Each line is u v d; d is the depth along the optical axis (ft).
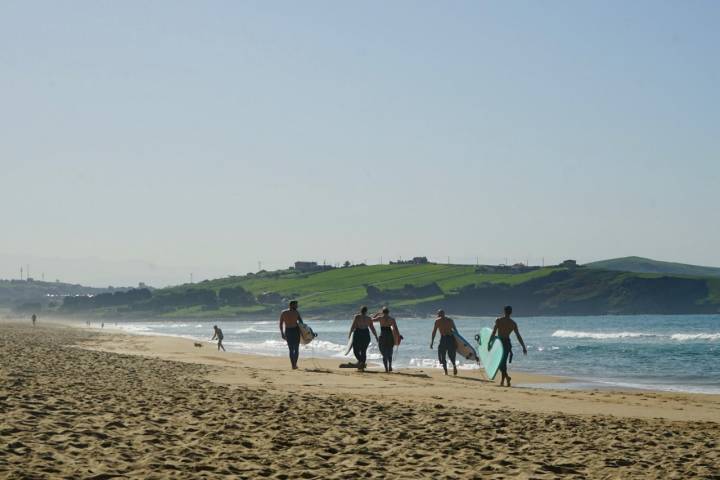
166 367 68.95
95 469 21.56
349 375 65.87
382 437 29.94
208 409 36.47
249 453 25.58
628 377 80.23
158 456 23.95
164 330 398.62
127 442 26.18
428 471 23.80
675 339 198.70
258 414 35.27
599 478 23.43
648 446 29.27
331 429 31.53
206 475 21.71
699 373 84.99
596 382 72.18
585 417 38.58
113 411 33.83
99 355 86.63
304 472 22.81
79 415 31.86
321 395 46.68
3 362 64.49
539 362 108.06
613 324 398.01
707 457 26.96
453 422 34.73
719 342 169.58
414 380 62.64
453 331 72.69
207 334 292.20
